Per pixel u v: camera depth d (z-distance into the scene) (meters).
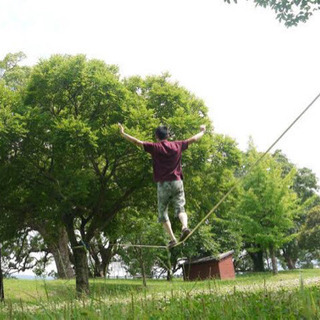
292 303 5.37
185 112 25.23
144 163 21.66
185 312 5.36
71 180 22.05
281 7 16.38
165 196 6.37
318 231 56.44
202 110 27.16
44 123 21.88
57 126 20.75
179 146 6.52
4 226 26.22
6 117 21.08
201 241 42.00
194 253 42.41
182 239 6.19
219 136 26.67
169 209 25.41
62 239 39.09
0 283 19.03
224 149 26.38
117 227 28.69
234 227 39.56
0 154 21.67
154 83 26.02
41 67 24.45
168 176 6.36
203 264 44.53
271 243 38.38
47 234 35.28
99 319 4.48
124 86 24.55
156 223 28.22
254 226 37.38
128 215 29.31
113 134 21.25
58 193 23.06
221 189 27.42
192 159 22.69
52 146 22.34
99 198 24.16
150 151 6.45
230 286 11.66
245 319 4.82
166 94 24.84
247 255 67.88
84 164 24.72
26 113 22.39
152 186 23.42
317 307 3.82
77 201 23.95
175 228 27.20
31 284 23.62
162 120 24.67
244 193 37.97
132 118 22.38
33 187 23.77
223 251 51.31
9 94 23.33
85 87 23.80
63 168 23.91
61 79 23.42
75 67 23.73
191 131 23.62
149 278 34.66
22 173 23.16
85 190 21.91
